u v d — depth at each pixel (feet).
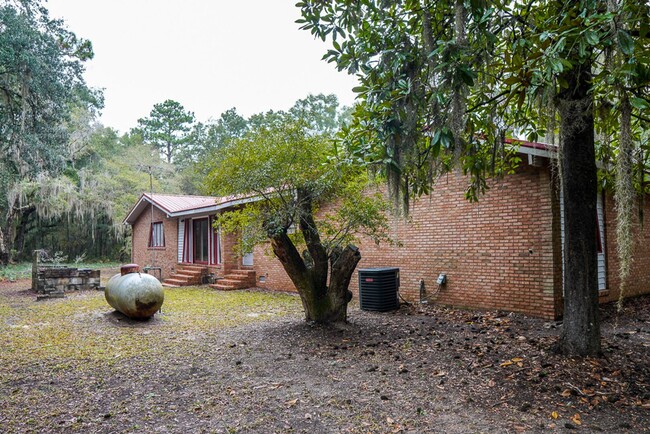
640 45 13.74
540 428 12.08
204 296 41.73
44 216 78.07
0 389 16.01
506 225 28.68
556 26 14.52
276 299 39.29
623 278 14.92
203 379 16.92
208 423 12.90
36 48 52.90
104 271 74.84
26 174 58.13
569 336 18.31
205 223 55.57
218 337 24.09
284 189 24.48
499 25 15.88
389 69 16.85
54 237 92.07
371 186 26.96
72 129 84.64
